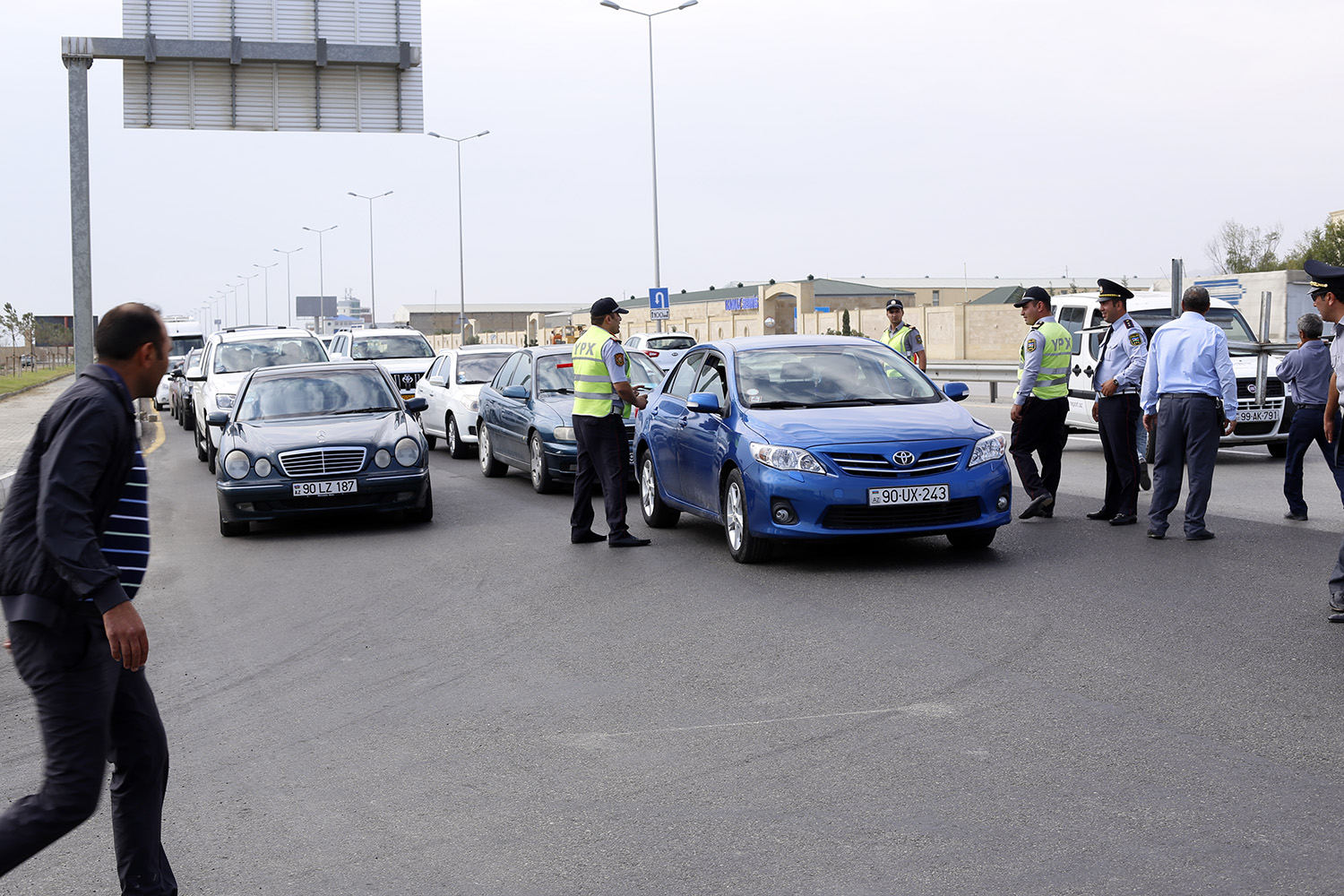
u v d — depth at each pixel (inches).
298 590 355.3
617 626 289.3
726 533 394.9
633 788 182.9
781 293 2817.4
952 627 274.8
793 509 343.6
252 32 765.3
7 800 187.3
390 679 251.3
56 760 127.7
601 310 401.7
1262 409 590.6
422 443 473.4
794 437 347.9
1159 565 335.0
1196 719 203.8
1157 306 678.5
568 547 409.4
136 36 748.0
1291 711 205.9
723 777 185.8
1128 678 229.5
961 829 161.8
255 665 268.2
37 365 3378.4
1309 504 447.2
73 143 754.2
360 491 456.4
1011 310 1859.0
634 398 391.9
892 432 346.9
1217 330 368.5
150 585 372.5
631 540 401.4
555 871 153.9
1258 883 142.4
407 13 784.3
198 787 191.0
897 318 579.5
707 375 412.8
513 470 692.1
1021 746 193.8
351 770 196.2
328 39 774.5
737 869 152.1
